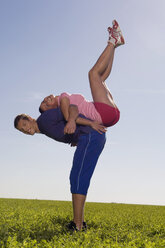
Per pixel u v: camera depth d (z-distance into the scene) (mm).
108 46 5242
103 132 5176
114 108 5055
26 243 3797
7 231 4707
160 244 4289
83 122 4969
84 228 5043
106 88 5203
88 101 5223
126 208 13867
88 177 5000
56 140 5426
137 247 4051
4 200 17078
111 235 4934
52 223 6000
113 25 5293
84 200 4996
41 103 5480
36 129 5449
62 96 5094
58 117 5105
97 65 5160
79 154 5059
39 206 12805
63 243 4000
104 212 10398
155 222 7395
